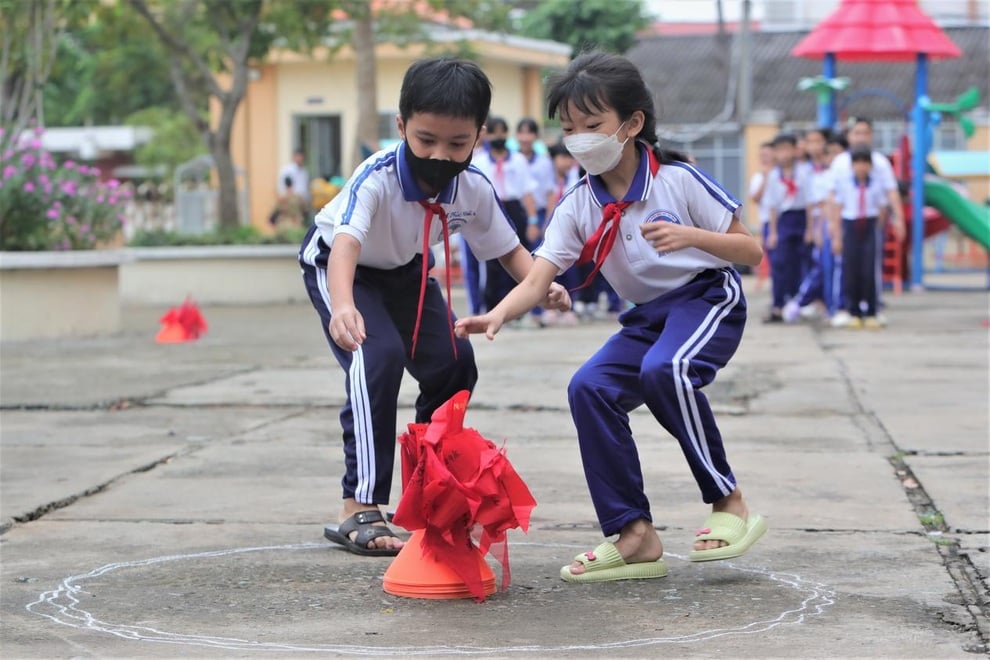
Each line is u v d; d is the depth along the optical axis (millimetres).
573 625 3719
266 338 12461
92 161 31516
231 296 17188
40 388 8859
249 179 26281
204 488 5715
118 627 3736
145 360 10586
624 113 4039
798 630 3641
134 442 6852
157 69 29750
